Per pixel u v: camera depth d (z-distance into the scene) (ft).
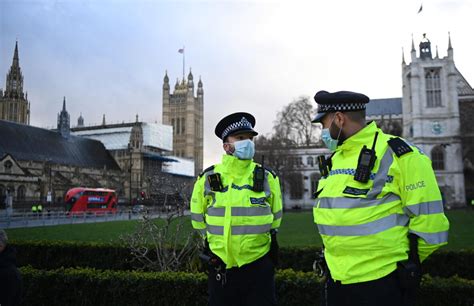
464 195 232.12
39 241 42.45
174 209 36.63
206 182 16.96
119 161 364.38
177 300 22.59
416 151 11.25
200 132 552.00
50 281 24.13
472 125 251.19
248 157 15.93
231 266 15.40
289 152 249.34
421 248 10.71
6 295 17.80
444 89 244.63
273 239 16.70
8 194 202.90
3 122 267.39
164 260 30.58
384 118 311.06
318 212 12.17
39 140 289.74
